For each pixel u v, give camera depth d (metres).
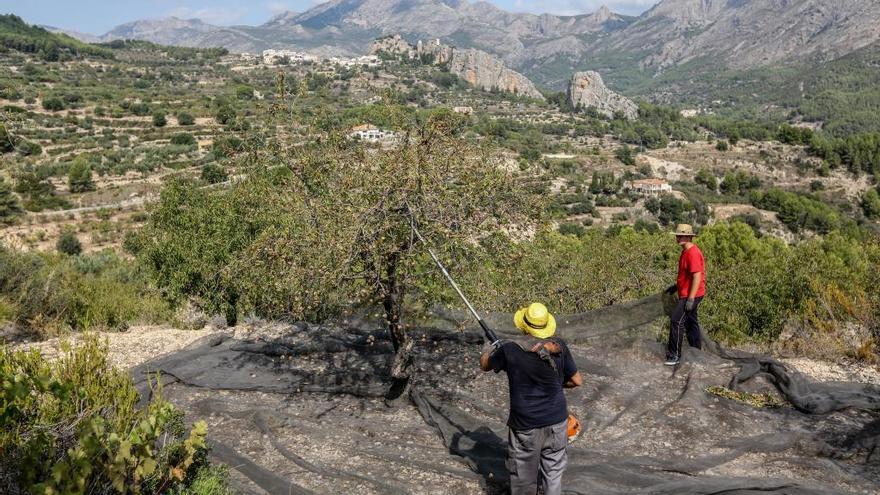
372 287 5.84
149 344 8.89
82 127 112.19
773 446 5.39
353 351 7.95
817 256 12.70
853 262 14.16
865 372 7.59
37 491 3.41
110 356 8.25
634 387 6.81
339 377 7.05
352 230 5.38
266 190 6.84
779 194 109.81
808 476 4.95
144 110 129.25
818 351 8.37
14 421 3.95
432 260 6.00
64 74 181.00
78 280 11.35
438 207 5.57
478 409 6.32
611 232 39.00
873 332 8.48
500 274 6.30
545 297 9.68
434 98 198.00
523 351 4.49
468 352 7.87
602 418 6.05
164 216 13.59
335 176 6.04
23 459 3.66
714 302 11.38
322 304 6.83
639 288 11.56
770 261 13.16
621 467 5.08
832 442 5.40
